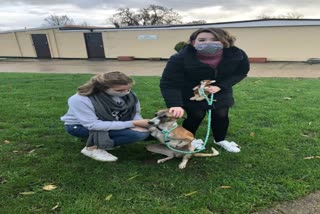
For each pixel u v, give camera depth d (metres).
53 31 24.86
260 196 2.47
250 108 5.06
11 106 5.30
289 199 2.43
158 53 22.19
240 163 3.03
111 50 23.59
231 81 3.20
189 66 3.00
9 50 26.98
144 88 7.19
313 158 3.11
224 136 3.41
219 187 2.60
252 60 18.41
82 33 23.92
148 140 3.37
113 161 3.06
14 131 3.96
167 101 3.03
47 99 5.98
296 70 13.93
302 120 4.38
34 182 2.70
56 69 17.39
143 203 2.40
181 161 3.08
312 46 17.31
